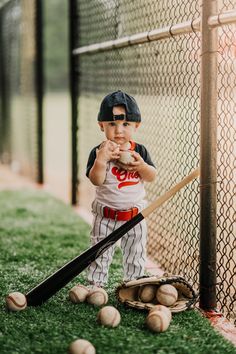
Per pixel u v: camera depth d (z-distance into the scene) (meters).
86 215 6.14
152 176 3.39
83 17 6.23
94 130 7.59
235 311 3.34
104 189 3.40
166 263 4.18
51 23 33.28
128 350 2.69
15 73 10.59
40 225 5.60
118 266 4.14
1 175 9.55
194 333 2.90
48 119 24.78
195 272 3.68
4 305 3.27
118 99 3.33
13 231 5.32
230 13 2.96
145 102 5.59
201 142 3.20
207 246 3.23
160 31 3.77
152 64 5.38
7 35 10.37
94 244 3.45
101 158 3.29
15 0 9.49
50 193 7.59
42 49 7.93
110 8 5.51
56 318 3.06
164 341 2.79
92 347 2.62
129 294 3.31
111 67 6.66
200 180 3.22
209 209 3.20
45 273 3.99
